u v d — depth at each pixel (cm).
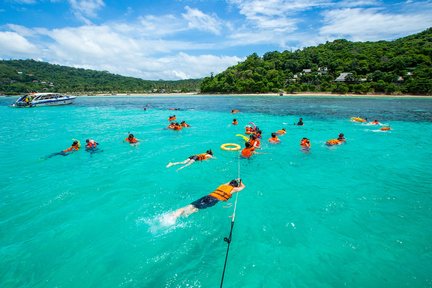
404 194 712
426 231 536
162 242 506
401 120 2062
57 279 409
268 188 761
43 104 3672
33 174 880
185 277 416
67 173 891
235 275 420
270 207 646
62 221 580
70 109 3350
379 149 1181
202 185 788
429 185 772
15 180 825
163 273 424
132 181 816
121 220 584
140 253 473
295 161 1012
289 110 2914
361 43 9969
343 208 637
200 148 1221
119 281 406
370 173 878
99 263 446
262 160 1024
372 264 441
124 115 2647
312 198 694
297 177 847
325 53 8969
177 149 1204
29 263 445
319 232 538
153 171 906
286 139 1392
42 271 426
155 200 686
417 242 499
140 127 1845
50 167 953
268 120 2158
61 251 478
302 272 425
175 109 3225
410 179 821
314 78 6600
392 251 474
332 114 2500
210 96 6675
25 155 1123
